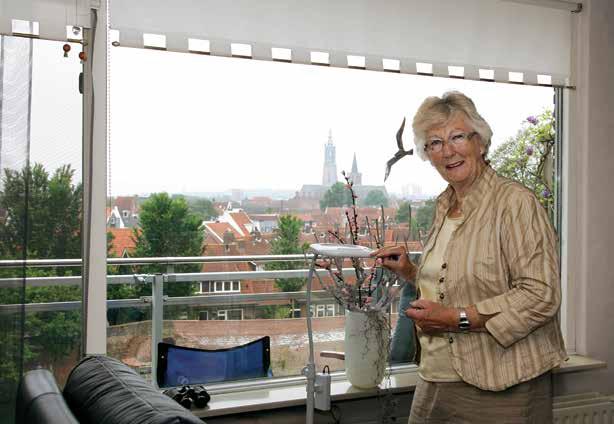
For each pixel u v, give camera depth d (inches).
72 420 53.1
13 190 81.6
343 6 101.9
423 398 83.3
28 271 83.5
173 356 96.3
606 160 125.0
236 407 93.3
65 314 85.5
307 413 89.3
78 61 85.2
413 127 81.3
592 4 122.1
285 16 97.6
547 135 124.7
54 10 82.0
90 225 86.8
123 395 54.1
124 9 87.7
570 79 123.6
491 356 75.4
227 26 93.6
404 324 114.5
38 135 83.0
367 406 104.9
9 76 81.0
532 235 73.0
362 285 104.3
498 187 77.4
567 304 125.8
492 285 75.4
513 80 117.1
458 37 111.7
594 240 124.5
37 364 84.2
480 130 78.2
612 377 125.6
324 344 107.5
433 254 82.7
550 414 77.9
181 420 46.8
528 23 118.2
